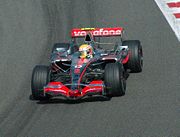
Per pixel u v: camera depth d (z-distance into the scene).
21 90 51.78
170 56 58.88
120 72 46.59
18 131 41.72
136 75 53.59
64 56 51.03
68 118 43.50
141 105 45.09
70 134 40.06
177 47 61.88
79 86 46.09
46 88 46.19
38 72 47.41
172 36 66.12
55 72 51.09
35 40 68.38
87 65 48.34
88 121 42.47
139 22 72.62
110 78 46.12
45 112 45.31
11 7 83.12
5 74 57.12
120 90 46.53
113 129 40.38
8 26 74.69
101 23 73.12
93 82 46.25
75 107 45.91
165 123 40.75
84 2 83.19
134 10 77.94
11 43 67.88
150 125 40.59
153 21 72.62
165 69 54.75
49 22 75.12
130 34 68.19
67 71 50.44
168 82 50.69
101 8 79.75
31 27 73.69
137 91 48.72
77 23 73.88
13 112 46.16
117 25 71.94
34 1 85.69
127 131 39.78
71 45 52.94
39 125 42.56
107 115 43.41
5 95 50.94
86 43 51.78
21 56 62.75
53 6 82.19
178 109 43.53
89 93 45.59
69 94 45.31
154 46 62.84
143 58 58.88
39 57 61.81
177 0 81.56
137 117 42.44
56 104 47.16
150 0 82.44
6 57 62.81
